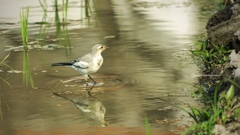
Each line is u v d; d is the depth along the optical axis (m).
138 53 15.29
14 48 16.20
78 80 13.14
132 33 17.78
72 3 23.83
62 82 12.98
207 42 14.76
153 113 10.74
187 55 15.00
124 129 9.92
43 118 10.66
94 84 12.77
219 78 12.64
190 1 23.78
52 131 9.92
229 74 11.56
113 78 13.14
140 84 12.65
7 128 10.16
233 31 14.12
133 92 12.10
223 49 13.95
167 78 13.01
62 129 10.02
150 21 19.69
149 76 13.23
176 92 11.99
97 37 17.30
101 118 10.56
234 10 15.17
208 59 14.00
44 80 13.13
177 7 22.39
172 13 21.06
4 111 11.12
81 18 20.53
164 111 10.83
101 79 13.12
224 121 9.04
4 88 12.60
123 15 21.00
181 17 20.20
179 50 15.52
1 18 20.52
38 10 22.08
